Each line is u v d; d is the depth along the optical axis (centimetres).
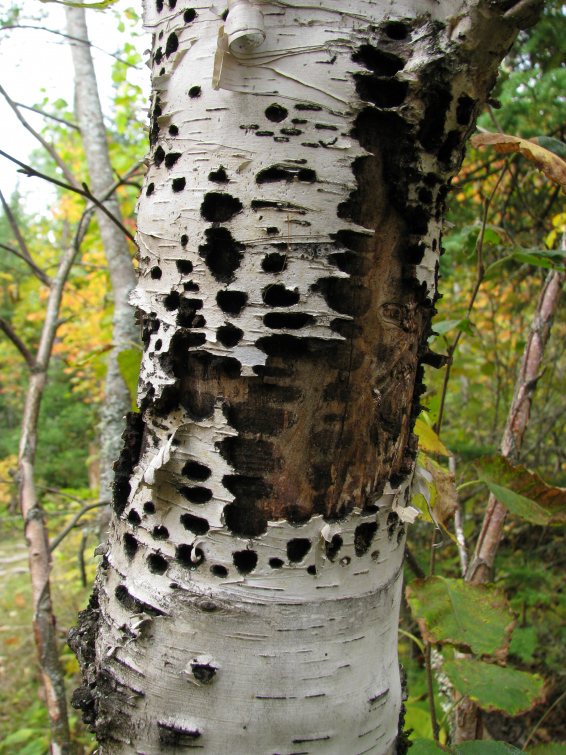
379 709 87
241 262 79
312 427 81
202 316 81
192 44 83
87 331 730
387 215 82
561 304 312
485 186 332
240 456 81
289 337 79
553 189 300
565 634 286
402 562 97
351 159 78
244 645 80
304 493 82
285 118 78
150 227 87
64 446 977
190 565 83
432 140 82
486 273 175
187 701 80
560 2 226
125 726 84
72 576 513
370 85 79
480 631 123
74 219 534
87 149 310
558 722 267
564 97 246
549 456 399
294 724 79
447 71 77
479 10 74
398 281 84
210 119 80
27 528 196
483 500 348
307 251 78
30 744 308
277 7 77
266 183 78
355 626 84
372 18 78
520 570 295
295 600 81
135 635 84
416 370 95
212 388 82
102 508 283
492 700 142
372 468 85
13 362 1110
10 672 417
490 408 443
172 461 83
